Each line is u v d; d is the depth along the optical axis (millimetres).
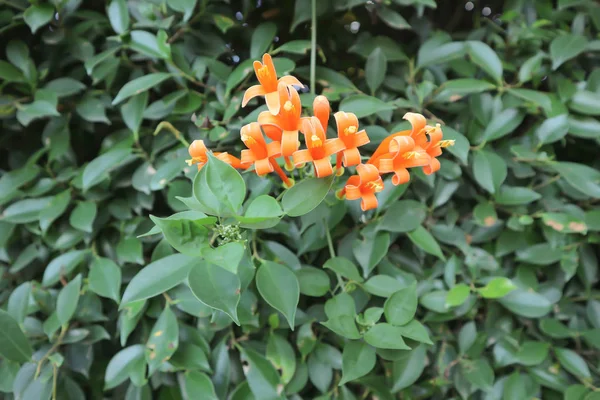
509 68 750
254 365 680
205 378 671
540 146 724
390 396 701
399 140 548
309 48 704
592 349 736
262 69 566
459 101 749
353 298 691
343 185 676
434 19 799
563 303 755
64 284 701
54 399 670
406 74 753
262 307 698
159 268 591
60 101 738
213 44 742
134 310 669
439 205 726
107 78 731
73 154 742
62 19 725
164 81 733
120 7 701
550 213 716
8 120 745
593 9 772
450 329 755
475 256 725
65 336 697
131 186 736
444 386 729
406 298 638
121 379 675
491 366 742
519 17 769
